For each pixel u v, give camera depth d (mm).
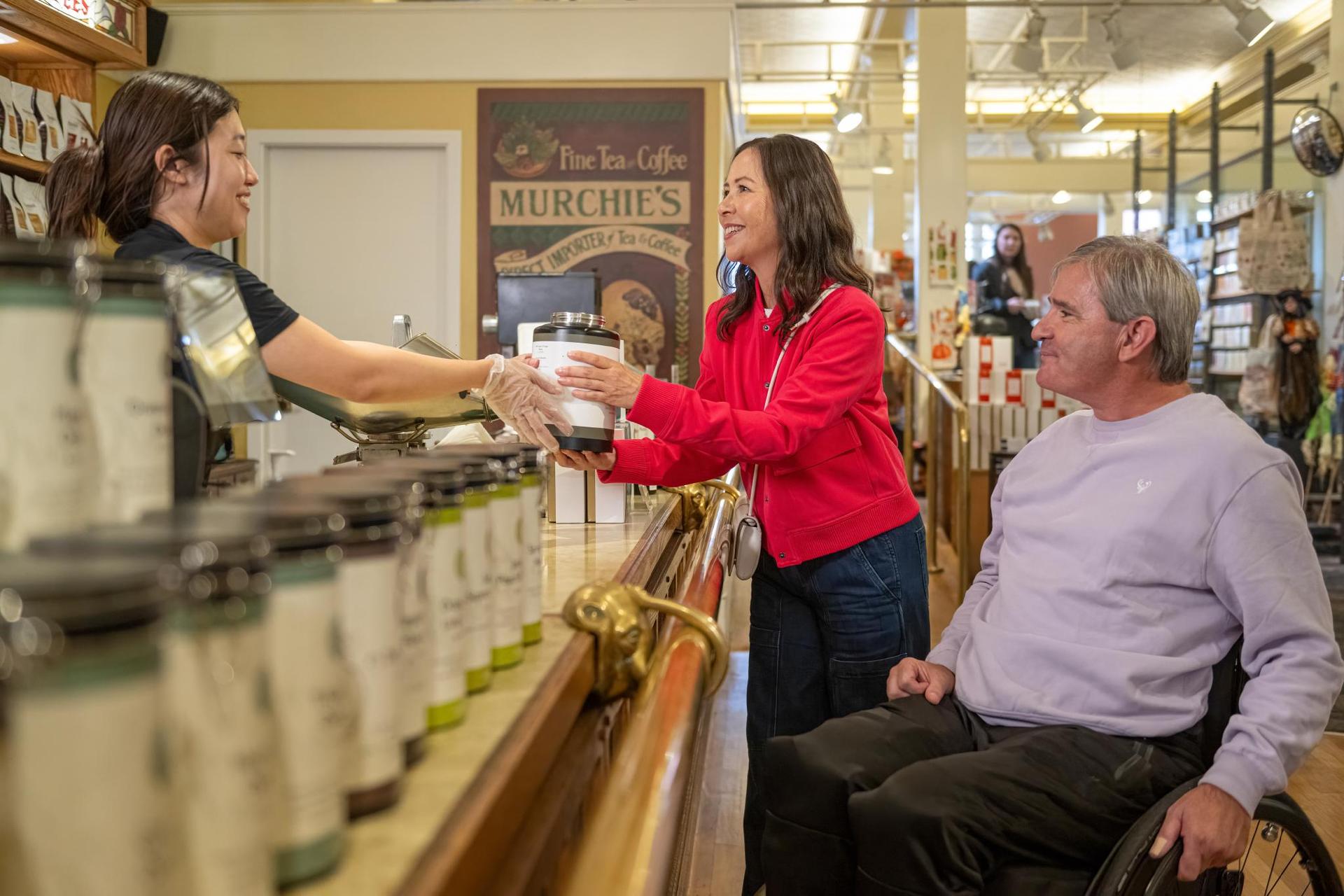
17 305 501
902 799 1402
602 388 1685
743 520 1928
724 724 3770
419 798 583
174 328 886
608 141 5660
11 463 499
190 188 1488
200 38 5578
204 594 395
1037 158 14273
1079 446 1749
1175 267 1695
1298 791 3070
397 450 1724
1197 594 1595
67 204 1478
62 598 311
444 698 700
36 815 309
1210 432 1610
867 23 12180
